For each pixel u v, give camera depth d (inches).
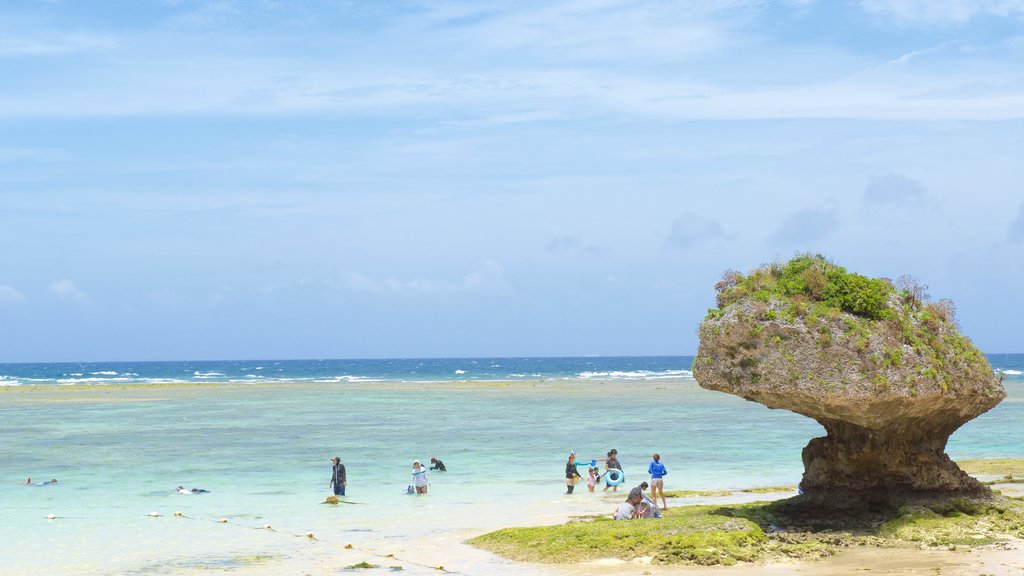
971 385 979.3
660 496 1256.8
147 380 6983.3
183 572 901.8
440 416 3169.3
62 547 1031.0
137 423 2883.9
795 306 954.1
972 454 1950.1
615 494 1441.9
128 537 1091.3
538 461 1887.3
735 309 984.3
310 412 3390.7
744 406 3646.7
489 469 1758.1
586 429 2625.5
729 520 962.7
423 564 920.3
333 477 1441.9
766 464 1800.0
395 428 2684.5
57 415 3238.2
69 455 2004.2
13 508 1309.1
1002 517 976.3
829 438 1042.7
